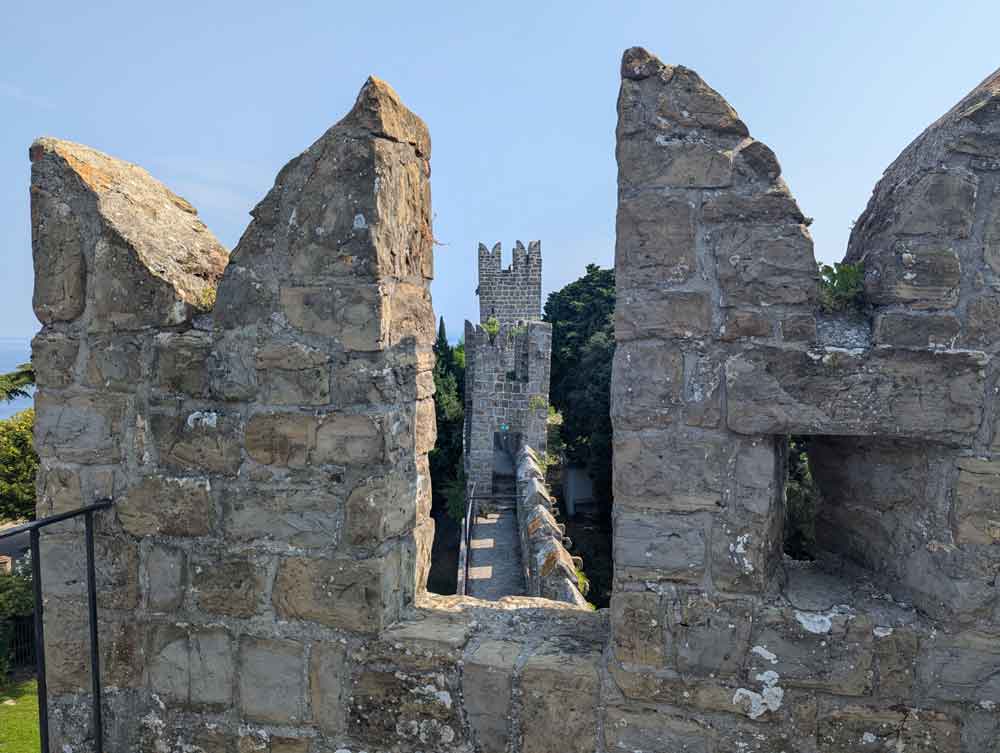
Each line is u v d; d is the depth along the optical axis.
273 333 2.40
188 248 2.74
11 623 12.91
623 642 2.19
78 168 2.53
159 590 2.55
